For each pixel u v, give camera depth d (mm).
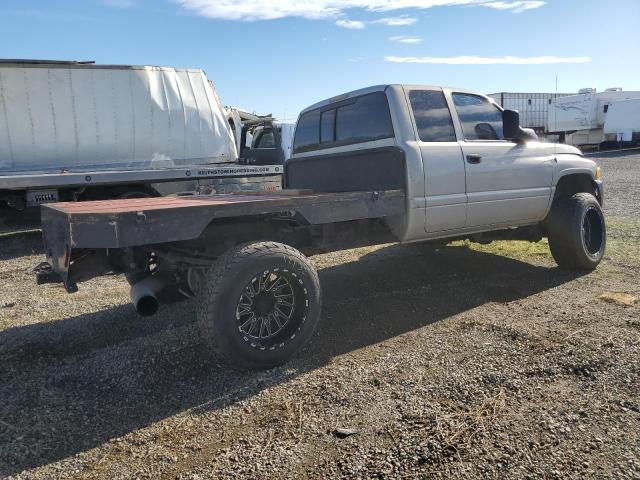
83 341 4266
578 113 32125
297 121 6055
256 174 11164
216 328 3326
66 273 3324
